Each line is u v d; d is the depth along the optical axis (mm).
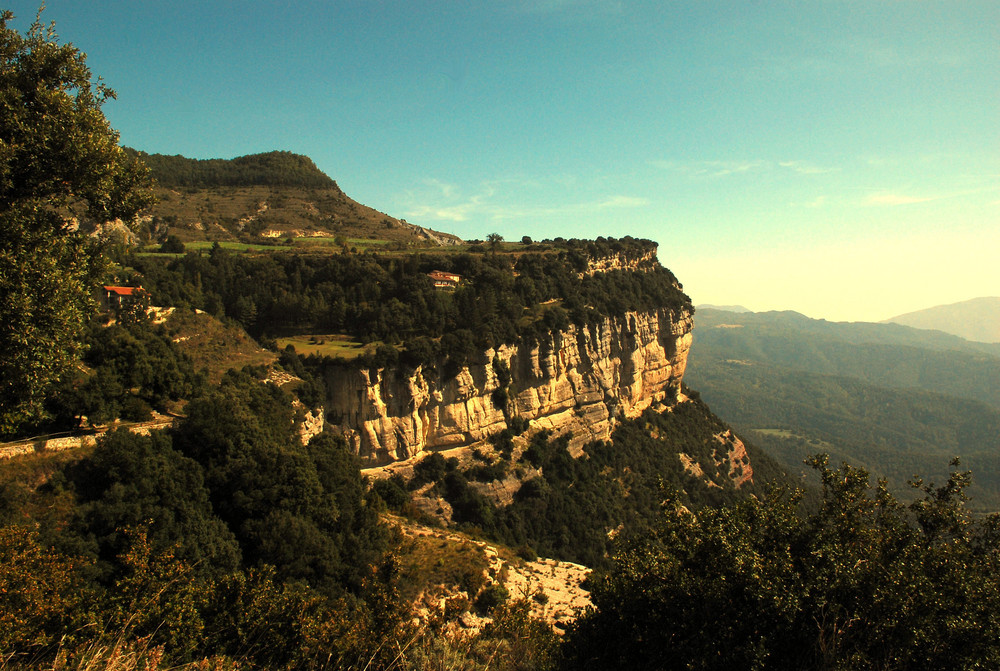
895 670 11586
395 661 15008
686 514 15453
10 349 15836
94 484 33125
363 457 65312
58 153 17125
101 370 40469
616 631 14742
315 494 40719
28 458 32406
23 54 17969
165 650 16641
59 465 32719
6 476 30906
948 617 11852
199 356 56719
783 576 12461
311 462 44281
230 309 76750
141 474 33750
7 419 17281
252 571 20719
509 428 78875
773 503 14891
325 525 39906
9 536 20281
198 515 34750
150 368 43812
